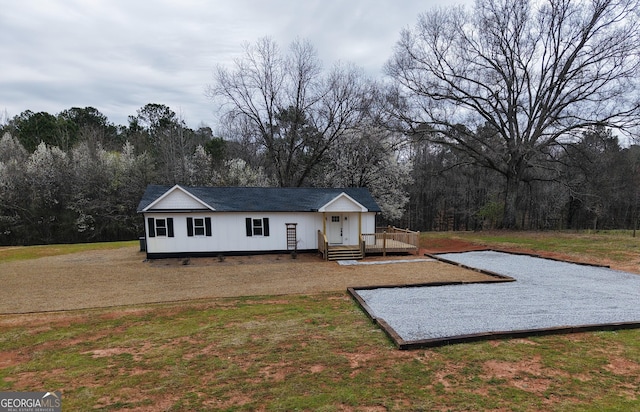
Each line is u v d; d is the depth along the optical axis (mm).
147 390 4629
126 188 32812
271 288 11281
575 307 8109
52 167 30906
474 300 8836
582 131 22328
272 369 5164
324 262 16391
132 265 15781
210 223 18016
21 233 29156
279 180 32625
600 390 4402
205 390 4574
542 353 5578
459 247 20500
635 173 32156
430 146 36688
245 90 30234
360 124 28500
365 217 19828
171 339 6672
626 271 12664
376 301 8922
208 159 36469
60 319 8211
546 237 21344
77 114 52875
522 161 24938
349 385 4609
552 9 22109
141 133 48188
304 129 30953
